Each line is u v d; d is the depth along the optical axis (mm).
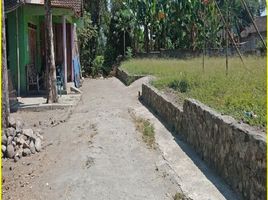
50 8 12734
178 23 32094
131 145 8531
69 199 6309
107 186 6609
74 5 19016
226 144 6418
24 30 14891
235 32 40625
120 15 35750
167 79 14367
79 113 11828
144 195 6352
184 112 8938
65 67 15938
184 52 30078
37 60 16984
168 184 6699
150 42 35250
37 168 7762
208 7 29094
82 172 7133
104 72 32375
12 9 13812
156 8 33031
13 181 7234
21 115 11742
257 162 5305
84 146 8398
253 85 9969
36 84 15320
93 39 33094
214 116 7008
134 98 15172
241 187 5809
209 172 6930
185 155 7891
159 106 11633
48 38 12836
